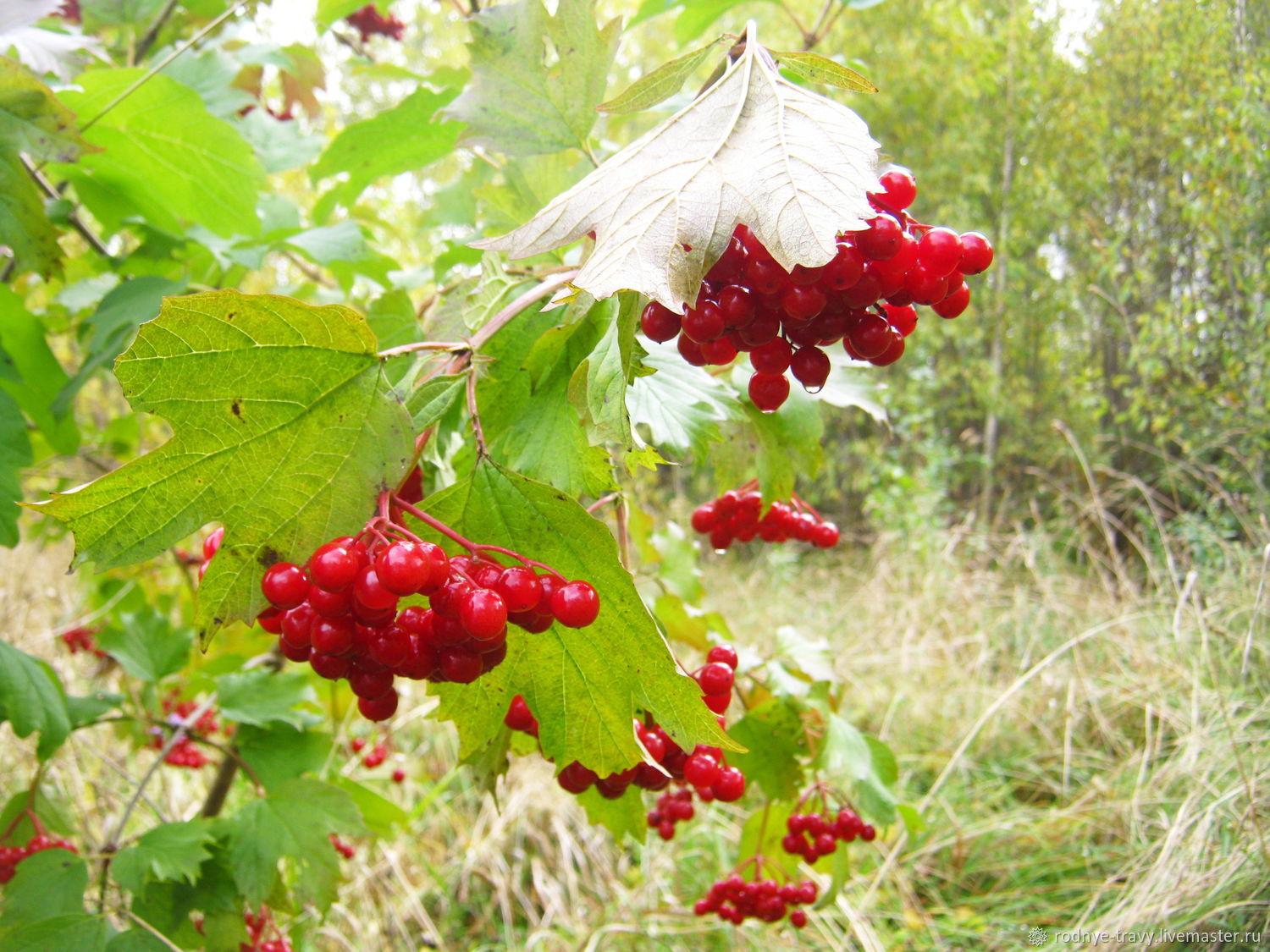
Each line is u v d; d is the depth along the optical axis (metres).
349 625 0.19
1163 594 0.77
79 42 0.34
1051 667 0.76
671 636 0.37
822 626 1.06
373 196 1.00
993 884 0.61
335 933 0.56
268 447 0.19
